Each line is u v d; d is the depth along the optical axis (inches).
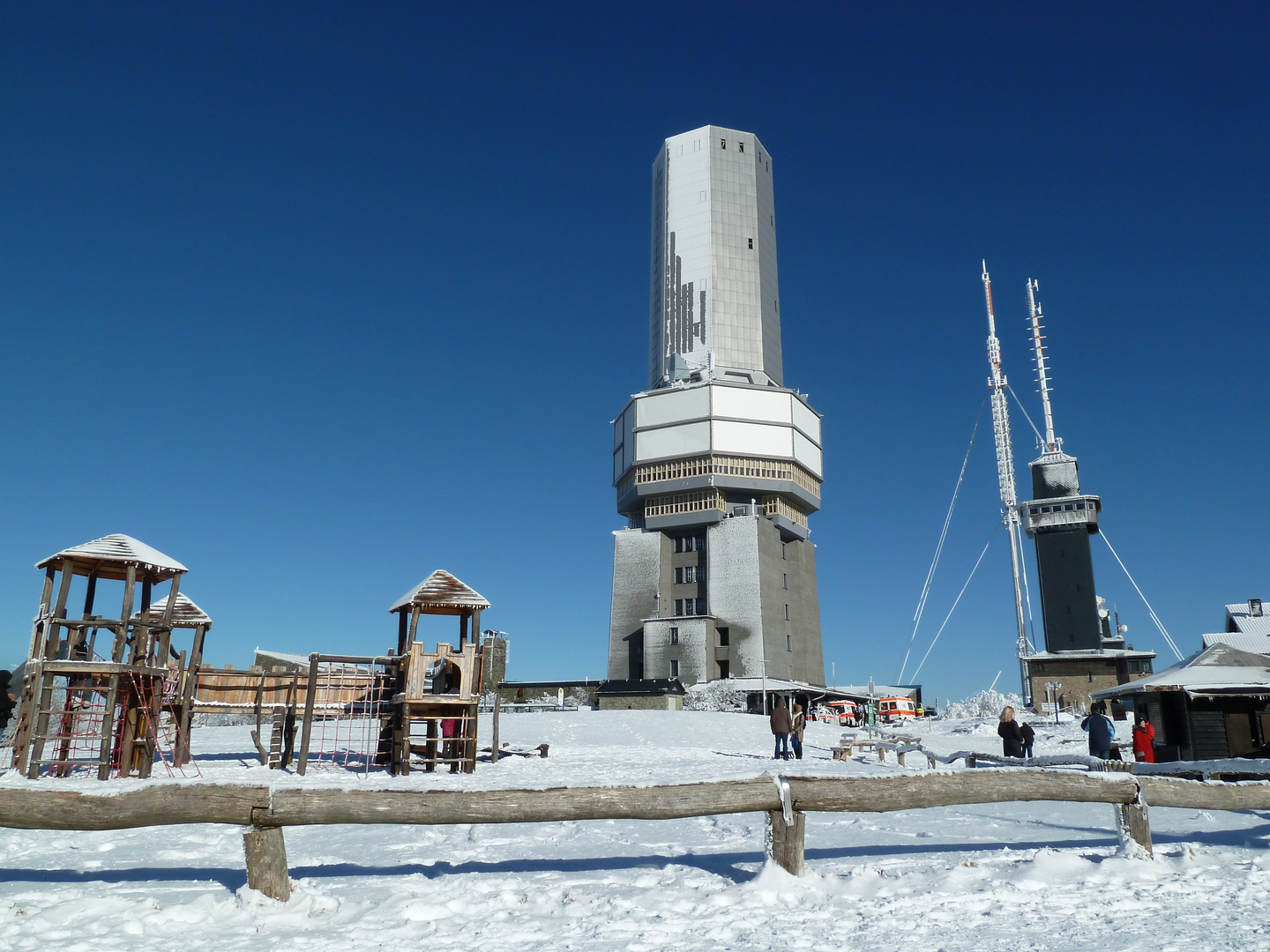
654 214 5118.1
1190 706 1023.6
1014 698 3841.0
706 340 4606.3
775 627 4047.7
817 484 4586.6
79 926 292.4
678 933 276.4
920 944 258.1
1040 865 361.4
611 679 4097.0
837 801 345.7
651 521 4286.4
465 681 987.3
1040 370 4367.6
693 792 340.8
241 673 1036.5
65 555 862.5
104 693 900.0
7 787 323.0
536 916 303.0
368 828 528.1
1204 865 368.5
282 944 267.9
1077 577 3932.1
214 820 317.1
